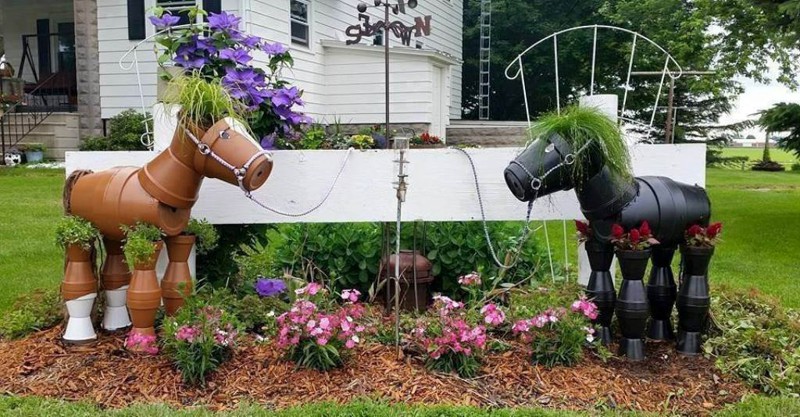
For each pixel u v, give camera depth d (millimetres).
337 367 2951
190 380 2848
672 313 3691
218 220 3736
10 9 17438
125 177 3117
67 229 3096
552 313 3014
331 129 11836
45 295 3875
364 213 3785
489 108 26188
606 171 3076
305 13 13391
